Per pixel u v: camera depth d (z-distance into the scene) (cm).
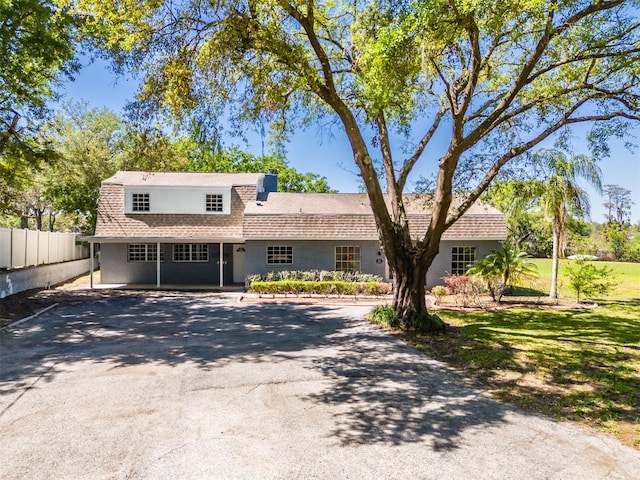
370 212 1928
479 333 970
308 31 831
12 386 586
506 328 1041
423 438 434
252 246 1834
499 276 1520
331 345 852
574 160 1528
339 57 1064
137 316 1166
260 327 1033
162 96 855
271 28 781
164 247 2002
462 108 853
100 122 2934
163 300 1488
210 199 2028
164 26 819
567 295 1755
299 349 817
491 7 626
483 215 1855
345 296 1617
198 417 485
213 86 830
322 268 1848
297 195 2181
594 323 1118
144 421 472
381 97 790
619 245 4038
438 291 1609
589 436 441
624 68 808
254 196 2092
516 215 1694
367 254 1862
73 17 1150
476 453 402
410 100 1030
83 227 2992
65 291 1675
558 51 881
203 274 2027
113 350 793
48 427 455
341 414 498
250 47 798
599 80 845
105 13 797
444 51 883
